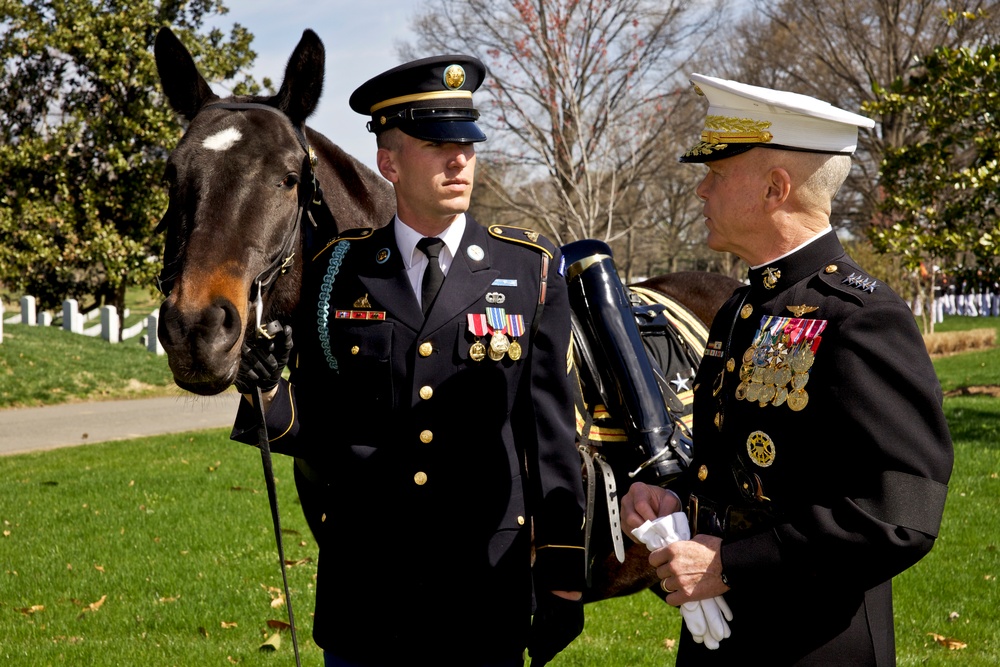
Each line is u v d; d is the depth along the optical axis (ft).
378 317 6.66
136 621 14.24
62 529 19.35
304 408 6.97
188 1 54.13
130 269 52.44
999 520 18.88
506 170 52.39
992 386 39.52
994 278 29.94
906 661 12.37
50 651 12.86
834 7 69.05
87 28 50.11
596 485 8.47
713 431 5.83
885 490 4.82
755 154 5.53
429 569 6.58
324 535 6.86
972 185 28.43
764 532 5.14
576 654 12.90
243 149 6.64
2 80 52.44
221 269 6.26
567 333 6.87
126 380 43.27
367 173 8.58
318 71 7.05
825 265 5.49
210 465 25.72
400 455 6.61
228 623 14.11
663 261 136.05
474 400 6.61
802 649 5.24
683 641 6.03
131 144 51.21
